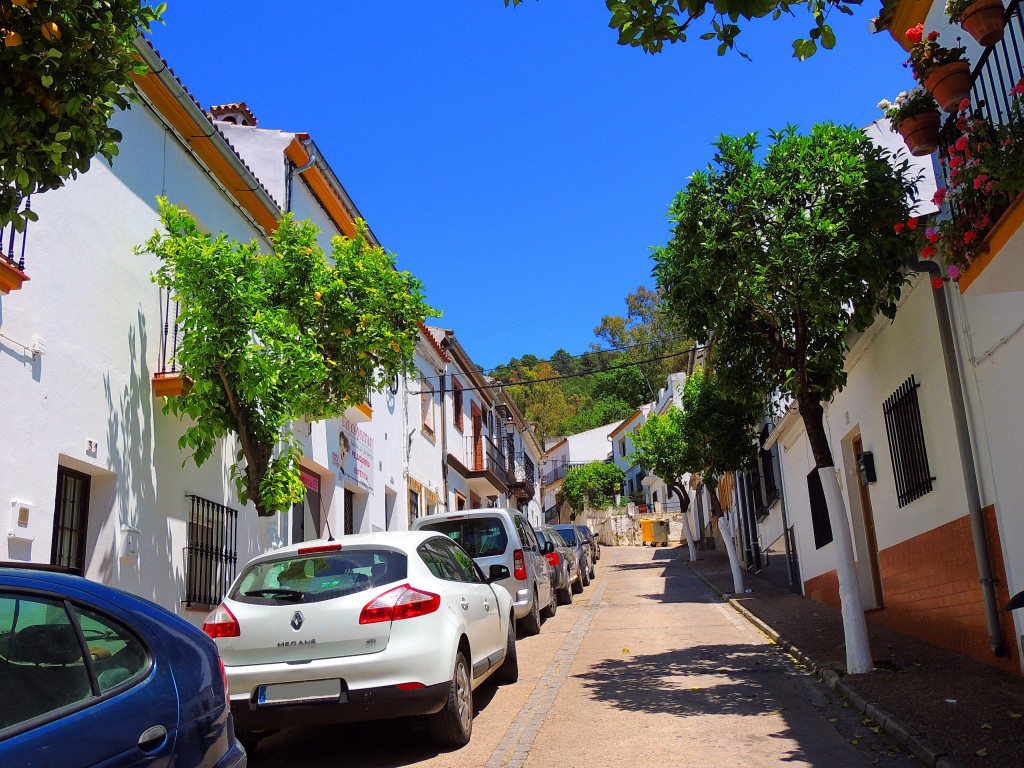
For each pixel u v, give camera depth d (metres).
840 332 8.93
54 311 7.77
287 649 6.12
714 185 8.42
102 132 5.07
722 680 8.66
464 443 27.05
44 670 3.10
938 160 8.38
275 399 8.54
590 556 26.08
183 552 9.88
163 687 3.49
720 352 9.68
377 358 10.15
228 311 8.23
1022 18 6.34
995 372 7.31
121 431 8.77
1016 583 7.24
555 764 5.98
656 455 28.91
